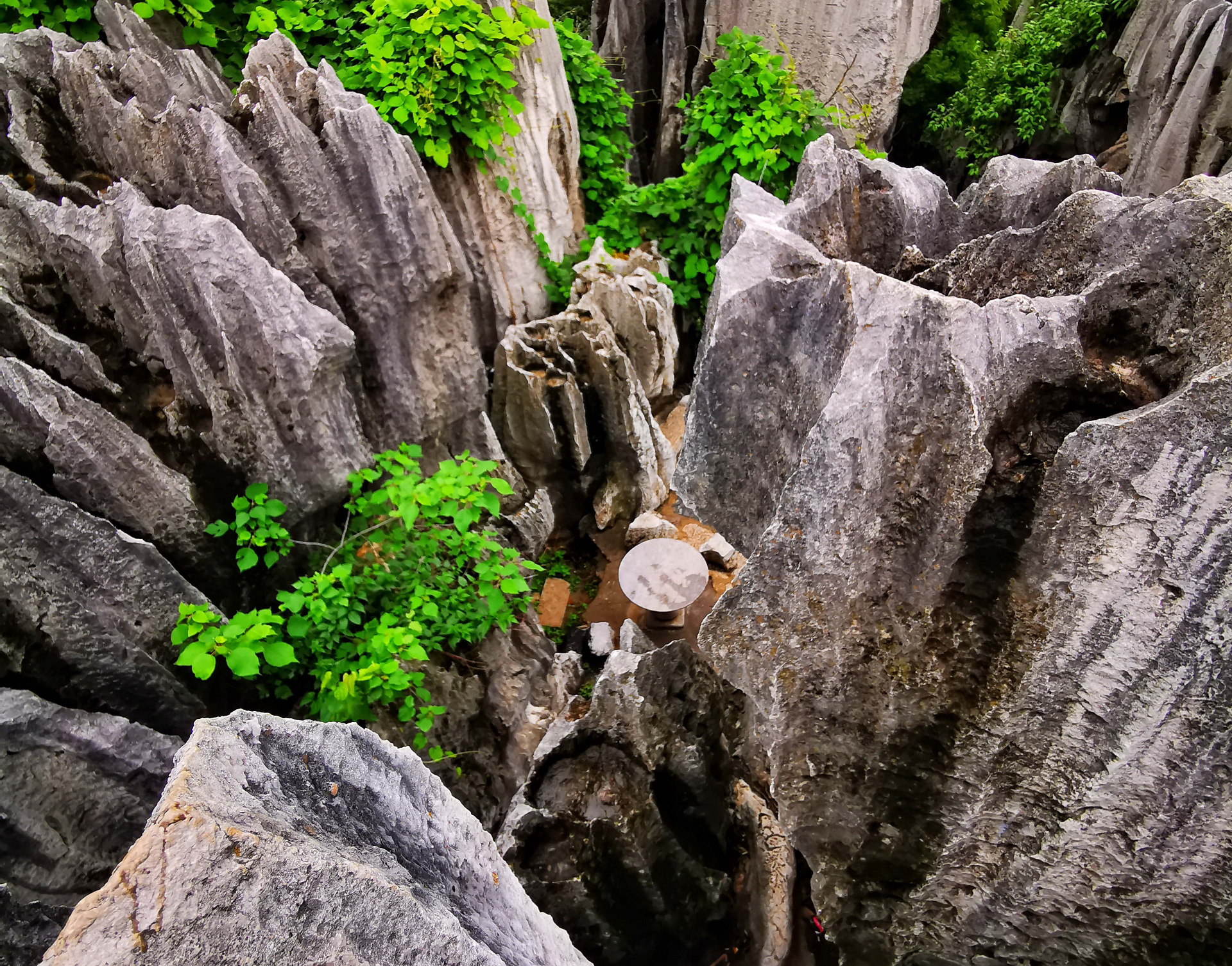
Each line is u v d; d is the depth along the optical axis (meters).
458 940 1.23
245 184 3.81
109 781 2.90
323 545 4.00
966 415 2.02
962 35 10.45
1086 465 1.90
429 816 1.56
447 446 5.17
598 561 6.32
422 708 3.73
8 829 2.65
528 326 5.91
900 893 2.95
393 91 5.48
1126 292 2.19
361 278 4.28
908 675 2.43
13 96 3.95
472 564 4.50
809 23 8.88
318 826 1.26
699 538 6.09
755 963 3.50
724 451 2.76
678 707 3.72
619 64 10.30
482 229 6.30
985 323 2.03
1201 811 2.06
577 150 7.33
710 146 7.41
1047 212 3.45
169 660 3.36
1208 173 6.48
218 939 1.03
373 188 4.09
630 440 5.97
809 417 2.41
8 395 3.19
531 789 3.53
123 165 4.00
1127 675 2.01
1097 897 2.44
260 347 3.64
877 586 2.35
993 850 2.60
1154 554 1.86
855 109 9.12
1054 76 9.02
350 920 1.12
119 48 4.81
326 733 1.43
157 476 3.55
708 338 2.94
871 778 2.71
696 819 3.74
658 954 3.56
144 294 3.58
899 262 3.22
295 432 3.86
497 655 4.52
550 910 3.19
